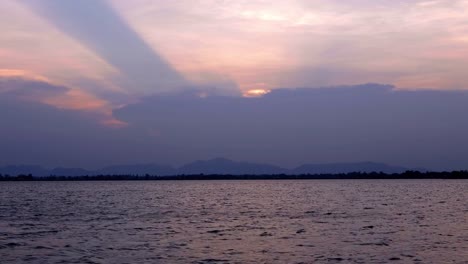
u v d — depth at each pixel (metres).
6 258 38.28
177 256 38.69
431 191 176.12
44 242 46.38
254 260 36.97
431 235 49.72
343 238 48.06
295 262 36.12
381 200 116.69
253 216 73.75
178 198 134.12
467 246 42.47
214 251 40.91
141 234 52.06
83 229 57.19
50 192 186.00
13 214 79.31
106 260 37.19
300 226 59.16
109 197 141.50
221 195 153.00
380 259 36.97
